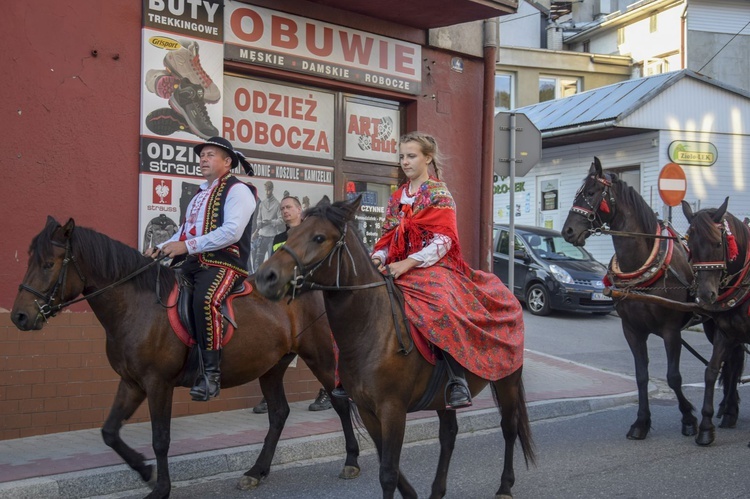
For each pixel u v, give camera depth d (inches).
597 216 298.0
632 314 289.7
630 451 267.4
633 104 758.5
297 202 316.5
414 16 357.7
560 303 599.8
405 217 184.4
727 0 1045.8
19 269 259.8
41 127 264.8
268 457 233.5
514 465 252.1
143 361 201.0
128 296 202.4
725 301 268.4
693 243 268.1
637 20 1145.4
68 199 270.5
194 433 274.4
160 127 290.2
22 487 207.9
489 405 331.6
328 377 242.8
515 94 1125.7
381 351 168.1
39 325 189.3
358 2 337.7
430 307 174.9
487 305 193.8
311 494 221.9
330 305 169.8
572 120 804.0
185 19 296.5
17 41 260.2
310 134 348.8
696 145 789.9
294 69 330.0
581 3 1325.0
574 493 218.5
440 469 199.9
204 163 221.1
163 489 200.7
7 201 257.6
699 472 237.9
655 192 775.7
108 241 201.3
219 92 306.0
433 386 180.9
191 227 219.8
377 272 175.9
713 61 1046.4
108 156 279.7
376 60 360.2
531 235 656.4
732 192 808.9
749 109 815.7
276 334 228.8
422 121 381.7
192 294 211.3
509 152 377.4
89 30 275.3
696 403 357.4
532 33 1277.1
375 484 232.8
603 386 382.3
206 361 207.5
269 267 153.9
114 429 205.0
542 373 410.6
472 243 403.2
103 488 220.7
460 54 396.8
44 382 264.5
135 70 286.0
